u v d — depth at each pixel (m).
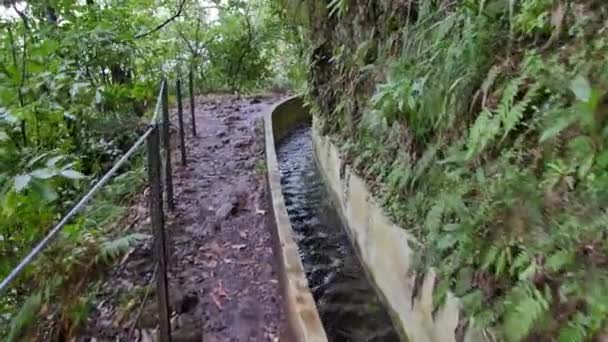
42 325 2.35
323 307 3.00
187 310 2.52
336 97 4.55
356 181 3.53
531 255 1.63
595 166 1.56
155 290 2.39
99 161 3.98
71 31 4.23
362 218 3.37
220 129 5.90
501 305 1.73
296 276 2.52
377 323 2.84
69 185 3.08
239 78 9.27
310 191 4.76
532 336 1.60
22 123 2.96
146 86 4.83
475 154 2.05
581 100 1.59
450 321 2.04
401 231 2.62
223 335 2.36
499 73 2.03
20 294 2.51
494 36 2.14
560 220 1.61
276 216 3.22
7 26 3.55
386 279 2.87
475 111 2.20
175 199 3.83
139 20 6.26
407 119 2.74
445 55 2.35
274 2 6.20
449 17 2.33
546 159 1.77
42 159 2.36
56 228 1.35
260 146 5.14
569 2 1.80
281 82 9.34
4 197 2.17
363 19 3.71
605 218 1.48
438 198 2.30
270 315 2.50
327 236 3.88
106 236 2.91
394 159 3.11
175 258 2.99
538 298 1.55
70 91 3.50
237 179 4.30
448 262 2.09
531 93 1.79
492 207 1.86
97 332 2.30
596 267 1.46
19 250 2.54
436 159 2.47
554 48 1.87
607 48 1.64
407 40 2.88
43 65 3.48
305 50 5.56
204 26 8.93
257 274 2.85
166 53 7.56
